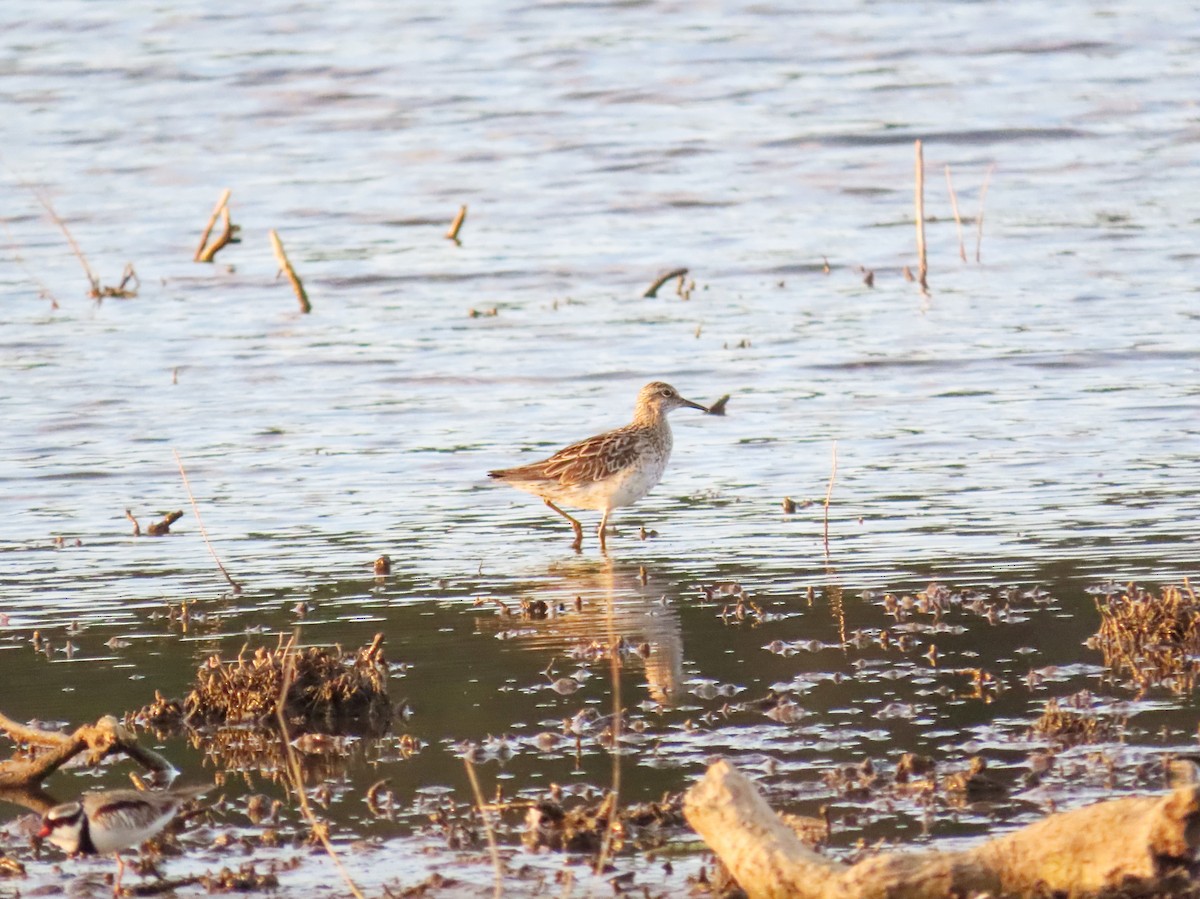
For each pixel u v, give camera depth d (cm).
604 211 3073
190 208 3166
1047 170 3231
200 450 1872
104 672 1217
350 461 1828
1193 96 3647
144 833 891
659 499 1689
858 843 871
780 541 1516
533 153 3444
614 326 2381
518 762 1020
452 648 1251
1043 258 2655
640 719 1085
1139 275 2527
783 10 4406
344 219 3077
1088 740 1013
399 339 2342
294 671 1106
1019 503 1594
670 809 930
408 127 3650
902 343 2234
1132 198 3008
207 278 2720
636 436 1594
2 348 2319
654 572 1442
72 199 3216
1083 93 3697
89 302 2580
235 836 932
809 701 1104
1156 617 1198
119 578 1455
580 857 886
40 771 1023
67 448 1886
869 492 1661
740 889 827
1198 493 1600
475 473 1784
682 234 2916
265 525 1617
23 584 1443
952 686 1124
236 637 1289
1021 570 1389
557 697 1135
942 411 1942
